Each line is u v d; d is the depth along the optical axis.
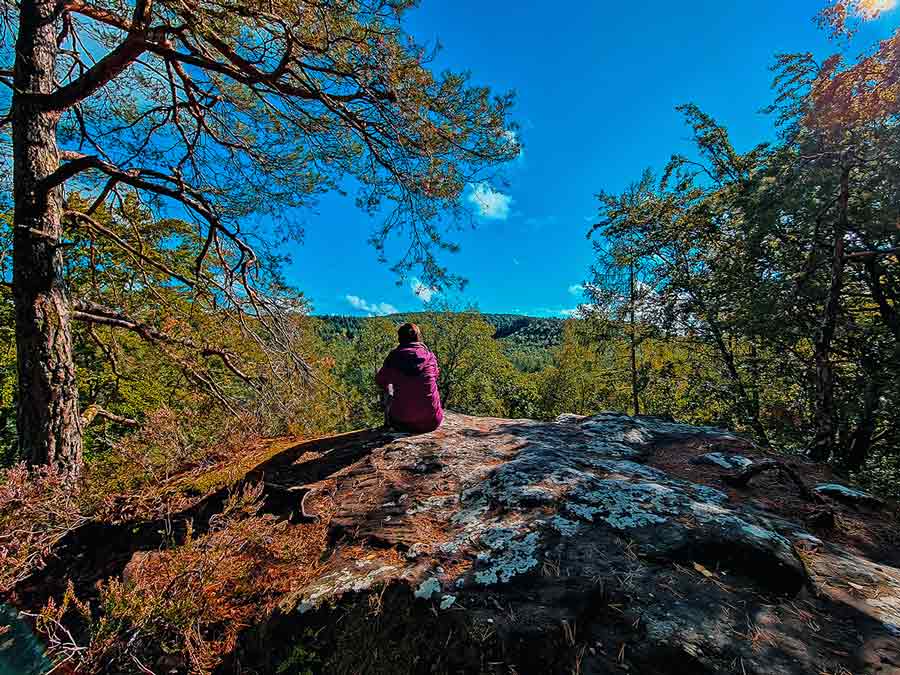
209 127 6.11
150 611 1.52
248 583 1.95
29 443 4.18
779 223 5.63
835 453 6.20
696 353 10.38
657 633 1.37
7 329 8.00
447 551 1.92
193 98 5.52
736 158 8.16
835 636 1.35
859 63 4.48
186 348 6.61
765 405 8.05
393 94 4.46
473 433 3.81
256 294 6.00
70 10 4.09
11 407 9.17
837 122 4.53
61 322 4.40
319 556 2.11
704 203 8.12
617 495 2.21
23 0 4.55
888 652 1.27
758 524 2.07
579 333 14.16
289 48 4.09
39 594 2.16
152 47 4.07
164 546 2.32
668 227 9.04
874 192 4.60
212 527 2.13
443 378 25.36
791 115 5.39
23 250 4.27
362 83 4.52
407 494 2.63
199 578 1.80
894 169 4.21
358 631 1.56
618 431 3.83
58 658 1.52
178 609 1.58
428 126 4.88
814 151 4.84
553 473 2.57
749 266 6.61
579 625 1.43
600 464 2.85
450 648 1.44
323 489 2.81
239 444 3.95
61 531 2.22
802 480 2.78
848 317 5.98
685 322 9.18
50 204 4.46
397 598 1.64
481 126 5.03
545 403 25.36
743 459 3.14
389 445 3.48
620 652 1.33
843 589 1.59
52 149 4.57
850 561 1.80
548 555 1.76
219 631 1.72
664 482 2.58
